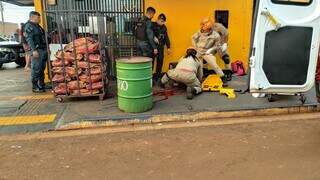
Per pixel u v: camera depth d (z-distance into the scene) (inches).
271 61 212.4
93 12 314.8
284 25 206.2
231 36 360.5
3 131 216.4
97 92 268.8
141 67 230.8
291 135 205.2
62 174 161.3
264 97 264.5
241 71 354.3
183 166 166.6
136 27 314.2
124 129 220.7
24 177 159.2
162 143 196.2
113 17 340.2
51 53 277.7
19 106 262.8
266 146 189.0
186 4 346.3
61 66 263.9
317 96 226.7
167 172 160.7
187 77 268.5
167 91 289.7
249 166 165.0
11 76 446.9
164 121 232.4
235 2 354.6
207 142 196.2
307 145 189.6
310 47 213.0
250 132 211.2
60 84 267.1
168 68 349.4
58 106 260.1
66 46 268.2
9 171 165.8
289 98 263.7
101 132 216.2
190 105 251.0
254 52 211.9
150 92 240.8
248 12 356.5
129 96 234.4
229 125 224.5
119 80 237.3
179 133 211.6
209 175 156.9
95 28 303.4
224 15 355.6
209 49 312.0
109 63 327.9
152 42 305.1
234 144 192.7
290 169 161.0
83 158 178.7
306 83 219.3
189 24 350.6
